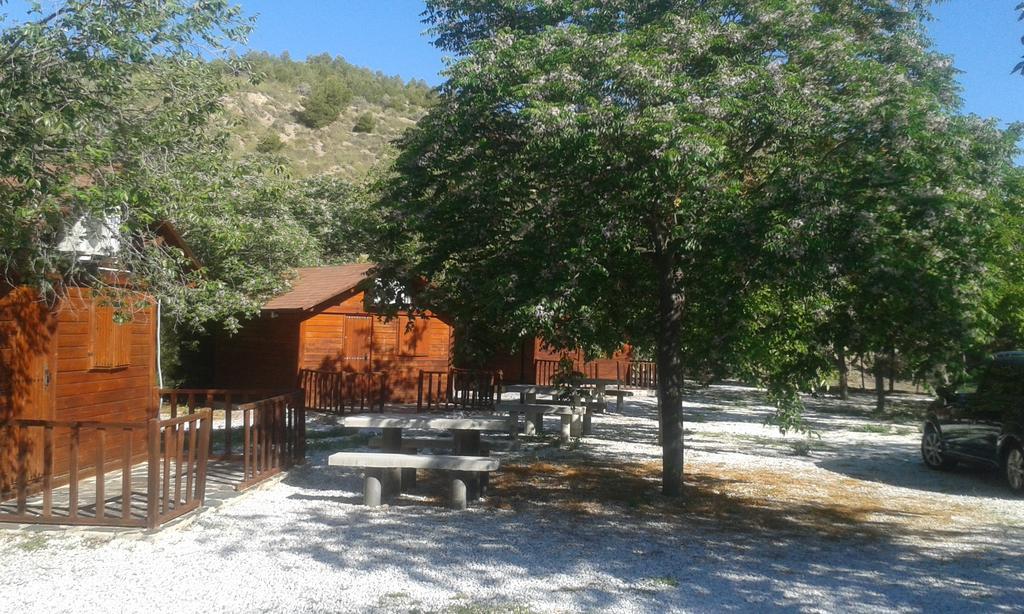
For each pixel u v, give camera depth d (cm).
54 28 840
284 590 628
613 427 1778
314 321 2038
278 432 1084
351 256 2869
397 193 986
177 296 916
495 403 1806
